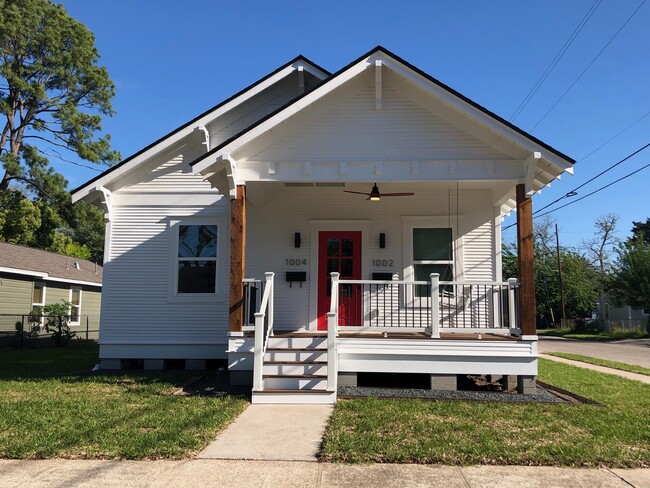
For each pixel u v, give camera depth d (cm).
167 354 1132
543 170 892
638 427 635
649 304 3469
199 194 1170
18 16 2839
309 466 500
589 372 1216
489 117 842
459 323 1073
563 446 550
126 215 1171
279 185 1098
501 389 897
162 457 520
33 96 3009
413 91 893
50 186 3069
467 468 498
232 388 868
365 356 860
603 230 6359
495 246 1090
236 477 471
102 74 3173
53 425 623
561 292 4441
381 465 504
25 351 1811
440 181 895
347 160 885
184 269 1154
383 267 1105
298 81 1205
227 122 1190
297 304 1108
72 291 2470
